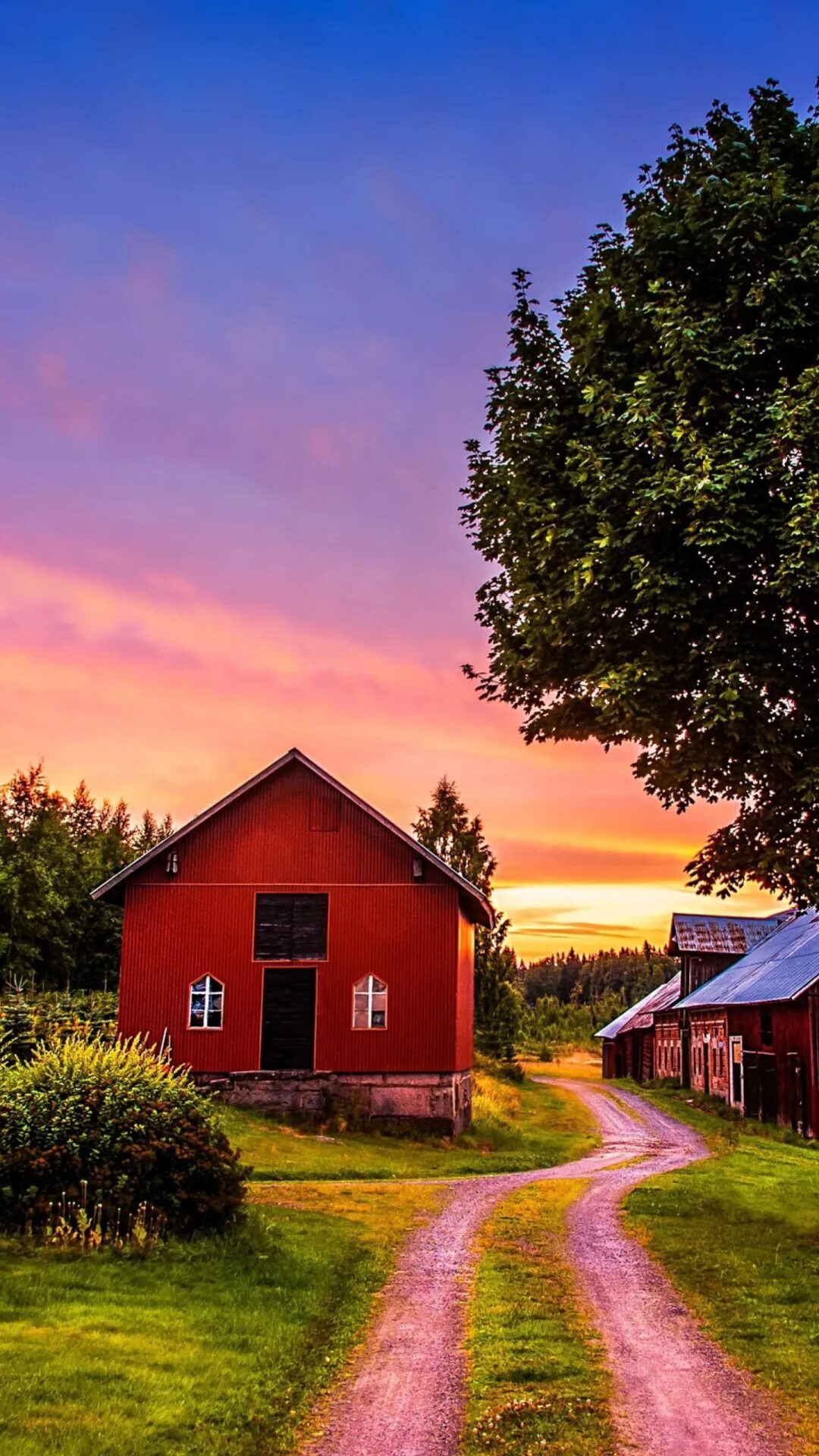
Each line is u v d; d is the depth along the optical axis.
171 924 31.61
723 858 15.57
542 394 16.19
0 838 76.19
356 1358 9.84
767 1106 40.62
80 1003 40.09
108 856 90.88
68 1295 10.25
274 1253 13.30
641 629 14.29
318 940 31.47
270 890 31.73
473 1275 13.34
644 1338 10.53
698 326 13.73
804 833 14.20
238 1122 28.03
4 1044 16.75
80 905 77.69
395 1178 23.22
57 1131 13.08
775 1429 8.18
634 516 13.72
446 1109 30.47
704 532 12.76
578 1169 26.34
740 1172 24.53
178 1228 13.23
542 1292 12.38
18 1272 10.88
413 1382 9.21
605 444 14.78
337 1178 22.61
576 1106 45.41
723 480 12.70
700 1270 13.42
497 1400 8.75
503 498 15.91
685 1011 55.06
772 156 15.12
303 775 32.38
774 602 13.68
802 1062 37.47
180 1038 30.92
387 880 31.73
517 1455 7.62
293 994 31.27
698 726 13.23
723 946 62.06
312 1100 30.23
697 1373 9.48
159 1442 7.31
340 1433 8.03
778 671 13.36
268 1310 10.84
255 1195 19.12
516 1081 56.03
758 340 13.99
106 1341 9.02
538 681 15.63
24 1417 7.17
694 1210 17.95
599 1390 9.01
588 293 16.11
